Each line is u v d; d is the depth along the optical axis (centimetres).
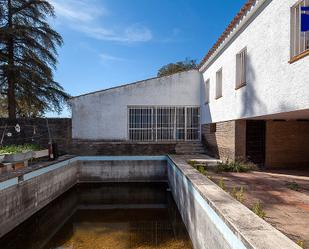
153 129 1509
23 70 1483
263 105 697
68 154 1400
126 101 1481
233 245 321
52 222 890
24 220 802
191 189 622
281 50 603
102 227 812
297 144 931
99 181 1316
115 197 1177
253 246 261
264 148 933
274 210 448
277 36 621
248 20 789
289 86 571
